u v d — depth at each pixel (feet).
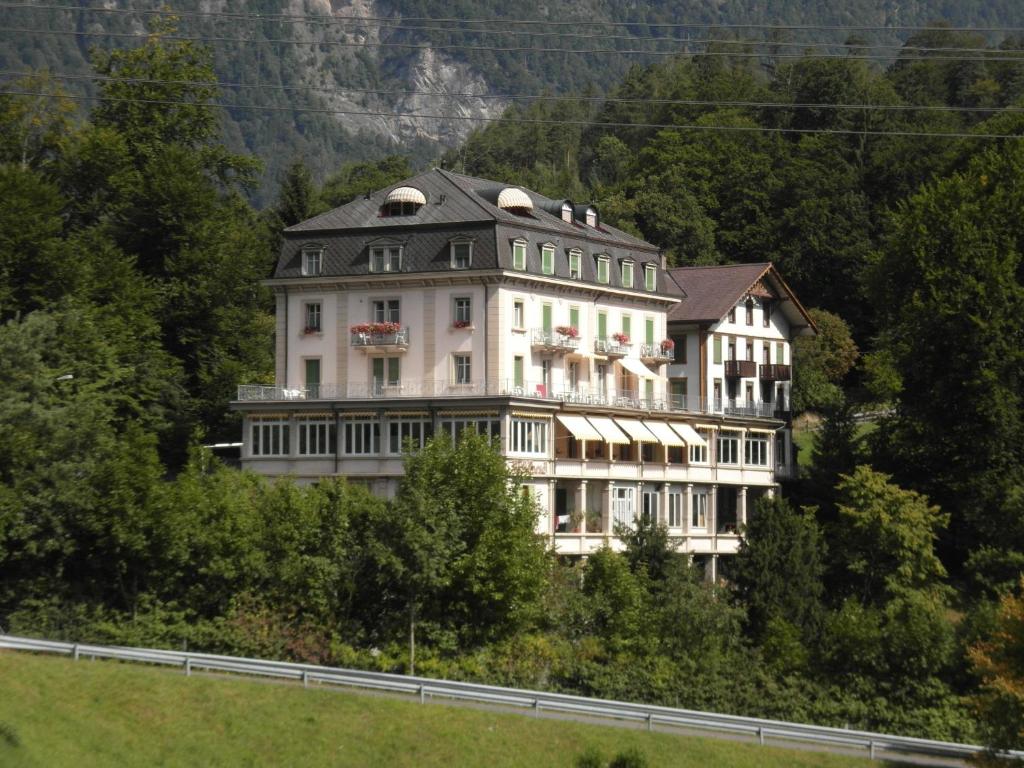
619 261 373.81
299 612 249.55
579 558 324.80
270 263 451.94
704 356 410.31
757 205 569.23
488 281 335.06
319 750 183.21
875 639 267.59
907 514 324.80
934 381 355.97
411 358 341.82
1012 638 235.61
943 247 363.56
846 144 606.14
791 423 436.76
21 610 245.45
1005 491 333.01
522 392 330.75
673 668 254.47
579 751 194.80
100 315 339.57
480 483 255.50
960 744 236.02
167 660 205.05
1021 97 605.31
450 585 247.91
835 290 539.70
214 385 374.84
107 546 249.55
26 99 419.54
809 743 220.23
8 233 332.39
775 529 310.04
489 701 209.77
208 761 175.94
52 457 256.73
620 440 339.57
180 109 428.15
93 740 172.76
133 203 385.70
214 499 256.73
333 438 331.77
